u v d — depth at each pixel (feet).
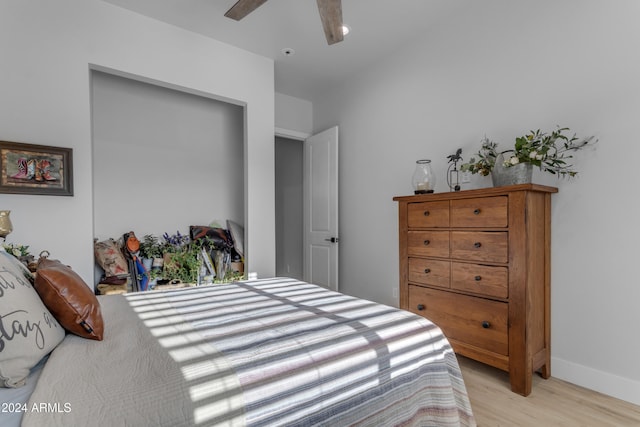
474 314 6.66
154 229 11.40
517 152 6.47
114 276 9.11
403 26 9.09
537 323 6.30
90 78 7.72
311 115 14.35
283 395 2.73
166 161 11.71
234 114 13.26
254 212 10.44
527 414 5.30
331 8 5.96
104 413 2.15
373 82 11.18
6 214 5.98
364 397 3.21
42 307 3.10
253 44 9.87
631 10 5.74
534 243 6.19
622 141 5.85
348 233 12.25
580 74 6.36
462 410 4.01
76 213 7.38
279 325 3.85
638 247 5.65
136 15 8.29
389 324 3.97
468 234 6.77
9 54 6.72
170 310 4.53
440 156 9.07
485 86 7.97
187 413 2.32
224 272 10.96
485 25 7.95
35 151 6.88
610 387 5.87
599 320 6.06
